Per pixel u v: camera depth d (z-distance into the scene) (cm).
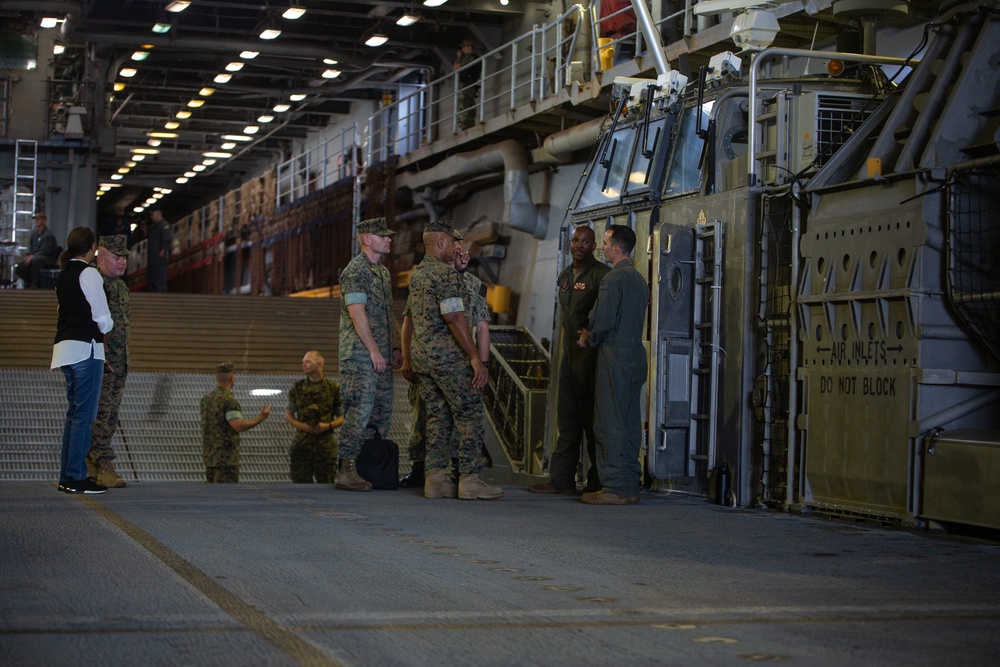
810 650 380
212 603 441
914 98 825
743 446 890
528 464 1287
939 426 739
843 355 804
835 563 582
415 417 1029
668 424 946
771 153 924
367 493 934
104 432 970
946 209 747
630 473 877
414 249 2756
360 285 945
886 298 765
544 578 514
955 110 775
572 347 949
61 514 726
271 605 441
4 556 550
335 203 2989
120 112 3675
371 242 954
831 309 812
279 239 3472
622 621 422
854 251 800
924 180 749
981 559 605
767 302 890
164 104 3459
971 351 756
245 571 516
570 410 966
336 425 1287
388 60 2853
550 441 1102
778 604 463
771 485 874
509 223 2188
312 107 3506
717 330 925
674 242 948
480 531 679
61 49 2830
